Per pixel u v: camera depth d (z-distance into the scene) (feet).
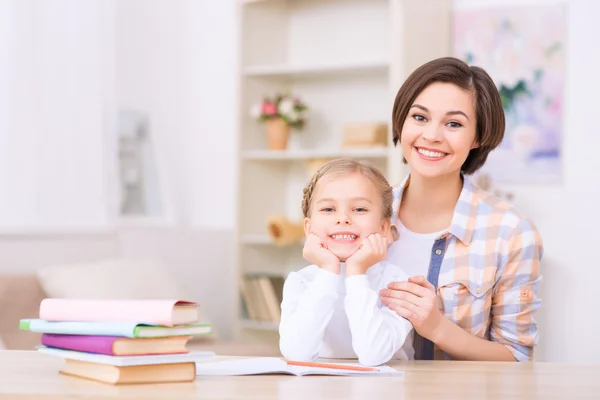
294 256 18.26
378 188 6.40
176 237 17.07
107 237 15.74
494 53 16.01
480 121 7.27
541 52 15.70
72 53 15.99
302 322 6.01
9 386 4.61
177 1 18.79
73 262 15.14
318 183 6.39
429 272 7.45
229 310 18.11
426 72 7.16
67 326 4.92
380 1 17.12
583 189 15.40
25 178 15.17
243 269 17.44
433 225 7.62
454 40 16.29
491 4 16.06
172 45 18.63
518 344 7.25
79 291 13.44
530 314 7.36
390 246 7.64
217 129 18.76
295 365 5.56
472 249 7.41
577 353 15.42
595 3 15.33
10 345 12.46
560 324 15.52
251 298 17.07
